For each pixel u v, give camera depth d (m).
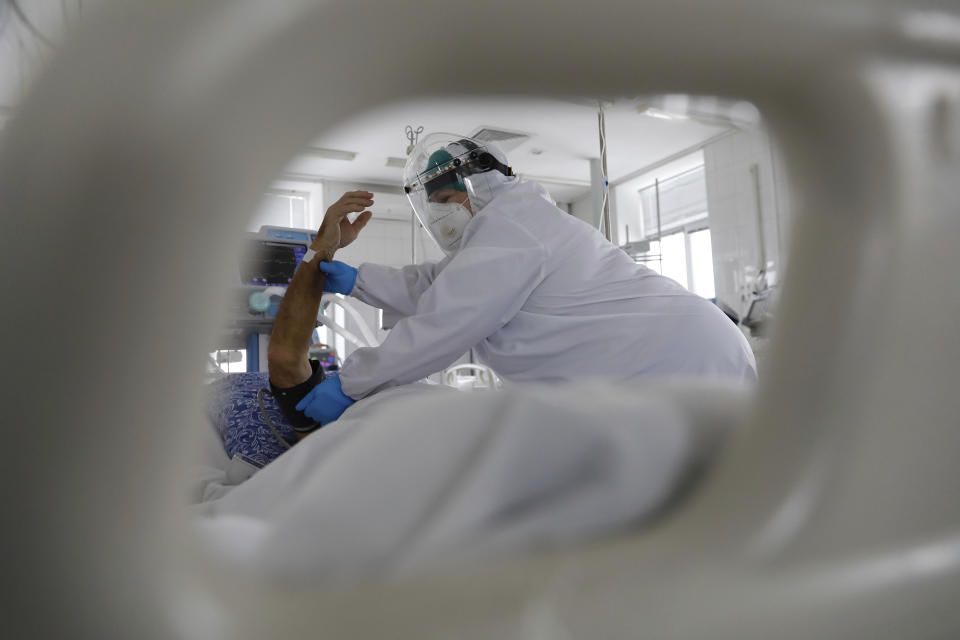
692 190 7.51
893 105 0.21
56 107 0.14
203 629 0.17
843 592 0.21
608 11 0.17
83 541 0.15
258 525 0.28
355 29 0.15
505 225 1.40
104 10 0.15
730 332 1.42
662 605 0.20
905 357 0.22
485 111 0.21
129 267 0.14
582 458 0.28
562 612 0.19
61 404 0.15
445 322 1.22
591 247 1.55
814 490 0.22
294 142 0.16
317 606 0.18
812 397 0.23
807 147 0.22
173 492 0.16
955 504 0.24
